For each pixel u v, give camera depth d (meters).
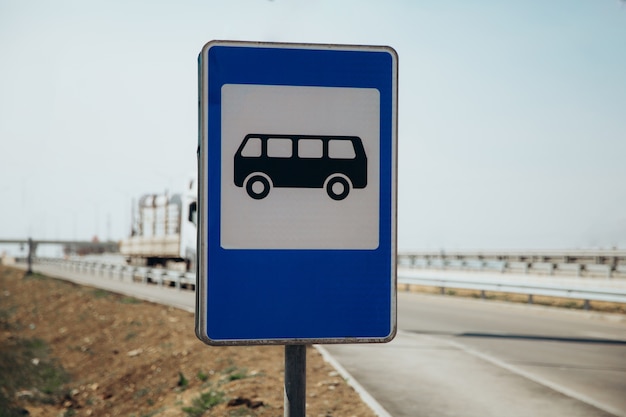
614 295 22.23
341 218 3.07
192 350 17.50
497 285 27.83
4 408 15.80
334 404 10.13
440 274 42.97
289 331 3.05
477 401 10.43
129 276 48.75
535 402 10.39
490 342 16.86
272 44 3.03
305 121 3.05
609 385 11.69
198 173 3.04
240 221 3.02
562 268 36.22
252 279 3.03
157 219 40.38
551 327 20.08
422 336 17.97
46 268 72.00
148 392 15.62
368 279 3.09
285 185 3.04
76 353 22.62
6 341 23.97
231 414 10.09
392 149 3.10
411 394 10.91
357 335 3.08
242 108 3.02
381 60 3.09
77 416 15.79
